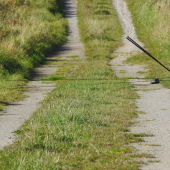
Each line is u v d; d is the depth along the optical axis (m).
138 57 54.16
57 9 101.25
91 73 41.91
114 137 17.47
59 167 13.60
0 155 15.11
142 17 88.88
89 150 15.53
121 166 13.67
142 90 32.88
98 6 105.56
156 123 20.95
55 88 33.38
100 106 25.09
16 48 50.50
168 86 34.28
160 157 14.90
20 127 20.16
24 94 31.53
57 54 59.06
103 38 71.81
